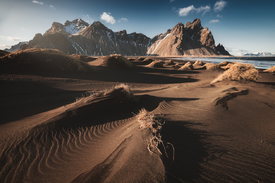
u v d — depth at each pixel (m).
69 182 2.00
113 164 2.01
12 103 6.60
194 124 3.25
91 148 2.90
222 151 2.22
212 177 1.68
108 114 4.65
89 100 4.96
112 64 24.31
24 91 8.54
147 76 19.33
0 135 3.46
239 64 11.41
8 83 9.27
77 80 13.00
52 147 2.98
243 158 2.07
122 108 5.21
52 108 6.18
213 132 2.87
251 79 10.73
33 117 4.96
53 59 15.58
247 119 3.71
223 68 31.20
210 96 6.35
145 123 2.88
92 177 1.83
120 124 4.09
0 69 12.02
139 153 2.02
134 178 1.61
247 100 5.33
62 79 12.53
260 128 3.18
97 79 14.73
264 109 4.45
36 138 3.24
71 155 2.71
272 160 2.05
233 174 1.75
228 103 4.91
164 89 10.86
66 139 3.28
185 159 1.94
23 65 13.52
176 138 2.49
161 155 1.95
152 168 1.73
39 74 13.06
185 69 29.30
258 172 1.81
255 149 2.33
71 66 16.09
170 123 3.20
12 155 2.70
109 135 3.40
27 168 2.40
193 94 7.64
